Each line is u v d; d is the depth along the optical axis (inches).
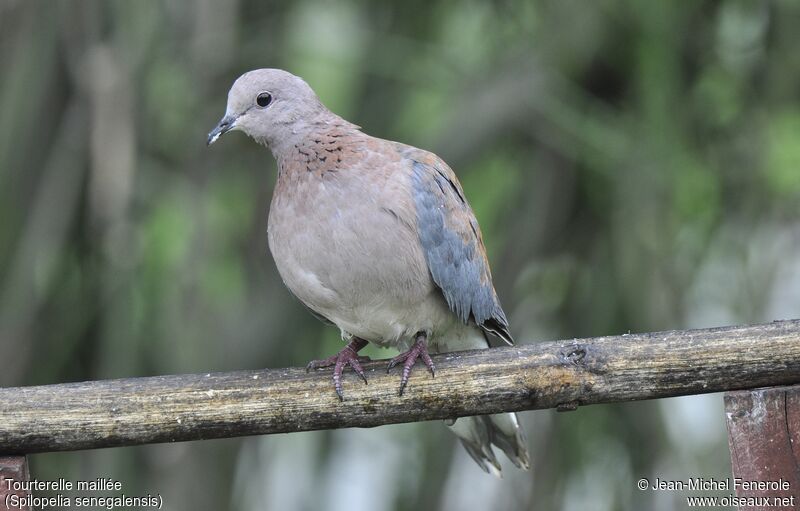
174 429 251.8
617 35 474.6
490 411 257.4
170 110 497.4
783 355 244.1
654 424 495.2
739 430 239.6
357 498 566.6
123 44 456.1
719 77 501.4
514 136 507.5
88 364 482.9
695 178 501.0
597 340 253.8
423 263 287.1
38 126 457.7
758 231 497.0
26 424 246.2
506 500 565.6
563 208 503.2
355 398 257.0
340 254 280.8
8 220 455.8
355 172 284.5
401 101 525.7
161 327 483.8
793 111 498.6
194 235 476.1
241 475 537.6
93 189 458.9
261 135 305.6
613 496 517.7
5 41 459.2
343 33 523.5
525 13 506.6
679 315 477.1
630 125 476.7
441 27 525.7
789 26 479.5
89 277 474.0
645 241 470.6
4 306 458.0
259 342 494.9
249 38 503.5
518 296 522.3
